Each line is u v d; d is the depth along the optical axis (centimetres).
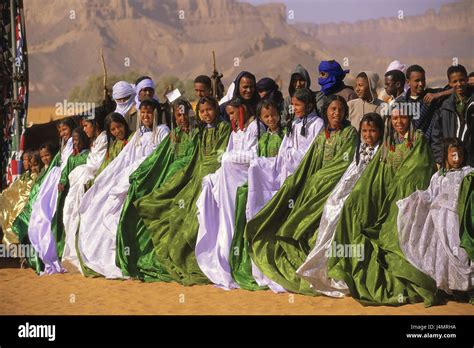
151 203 1587
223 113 1647
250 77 1569
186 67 18850
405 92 1466
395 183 1353
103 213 1662
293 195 1446
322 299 1359
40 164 1888
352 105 1530
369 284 1320
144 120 1666
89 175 1712
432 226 1311
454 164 1319
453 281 1275
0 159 2211
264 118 1503
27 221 1811
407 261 1302
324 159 1434
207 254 1512
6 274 1742
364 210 1364
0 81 2192
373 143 1397
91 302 1425
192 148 1605
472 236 1277
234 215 1496
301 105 1466
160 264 1570
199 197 1528
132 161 1672
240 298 1389
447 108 1377
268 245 1452
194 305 1359
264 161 1482
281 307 1318
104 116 1817
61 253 1723
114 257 1636
